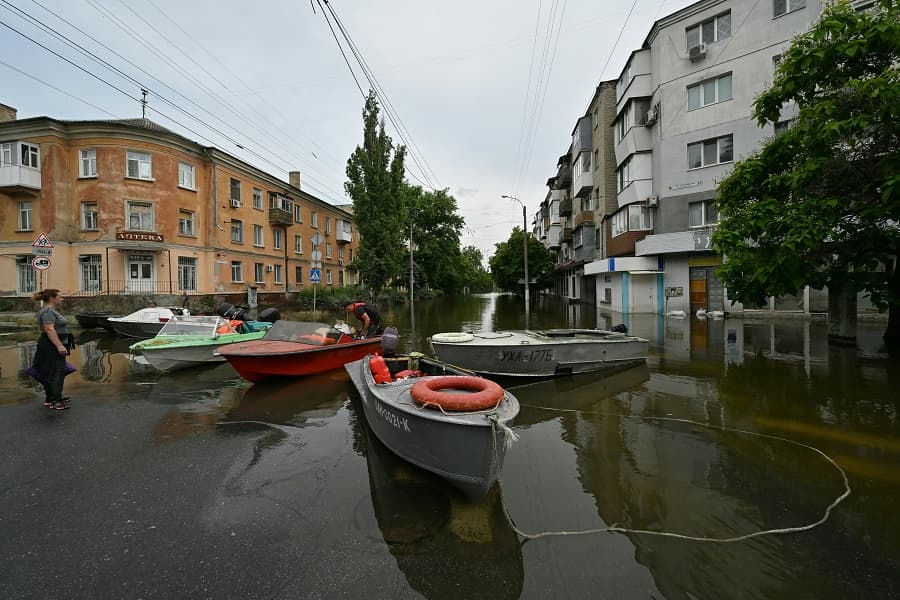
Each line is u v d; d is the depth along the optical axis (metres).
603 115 24.88
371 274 29.31
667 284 19.03
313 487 3.84
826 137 7.53
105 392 7.12
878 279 8.56
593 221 27.88
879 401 6.02
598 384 7.46
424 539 3.09
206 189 25.39
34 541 3.05
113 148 21.80
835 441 4.75
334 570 2.77
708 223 17.83
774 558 2.89
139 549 2.97
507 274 46.28
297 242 34.88
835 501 3.57
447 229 49.09
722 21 17.62
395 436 4.23
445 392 3.88
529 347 7.59
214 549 2.97
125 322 12.75
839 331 10.28
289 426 5.46
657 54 19.09
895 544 3.01
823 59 7.62
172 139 23.06
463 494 3.70
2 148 21.56
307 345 7.94
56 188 21.67
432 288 54.31
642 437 5.03
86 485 3.88
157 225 22.48
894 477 3.95
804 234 7.61
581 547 3.01
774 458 4.38
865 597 2.54
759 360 8.91
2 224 22.30
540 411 6.05
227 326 9.62
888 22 6.95
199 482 3.94
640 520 3.34
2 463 4.35
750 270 9.03
